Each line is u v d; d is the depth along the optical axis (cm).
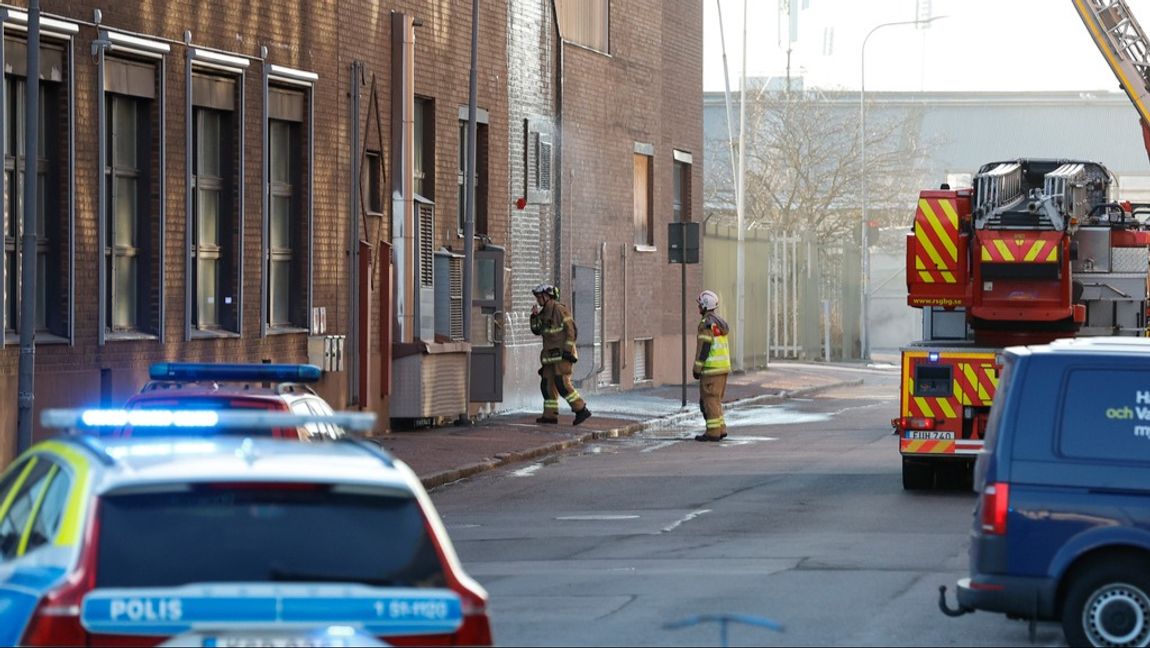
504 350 6906
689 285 10181
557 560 3244
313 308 5747
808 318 14038
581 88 8381
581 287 8288
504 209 7481
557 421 6781
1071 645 2217
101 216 4562
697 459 5562
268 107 5484
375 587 1312
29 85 3753
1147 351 2230
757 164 16525
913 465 4441
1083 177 4712
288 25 5581
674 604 2658
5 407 4134
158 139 4856
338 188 5928
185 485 1323
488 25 7288
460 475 4975
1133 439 2209
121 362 4675
